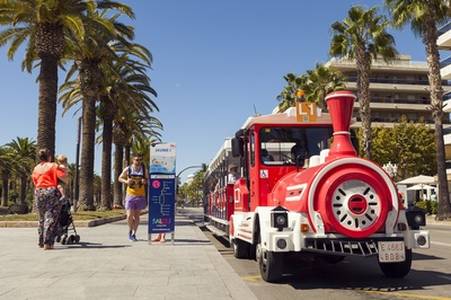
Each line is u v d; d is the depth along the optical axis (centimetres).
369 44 3444
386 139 5894
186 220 3025
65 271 773
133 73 3778
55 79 2388
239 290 645
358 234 712
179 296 606
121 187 4816
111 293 617
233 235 1129
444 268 956
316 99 3978
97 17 2598
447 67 4812
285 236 721
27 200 8812
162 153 1218
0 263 852
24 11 2328
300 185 758
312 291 730
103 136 3797
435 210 3869
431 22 3081
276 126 925
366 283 792
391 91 8050
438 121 3127
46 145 2320
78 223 1992
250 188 948
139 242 1238
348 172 718
